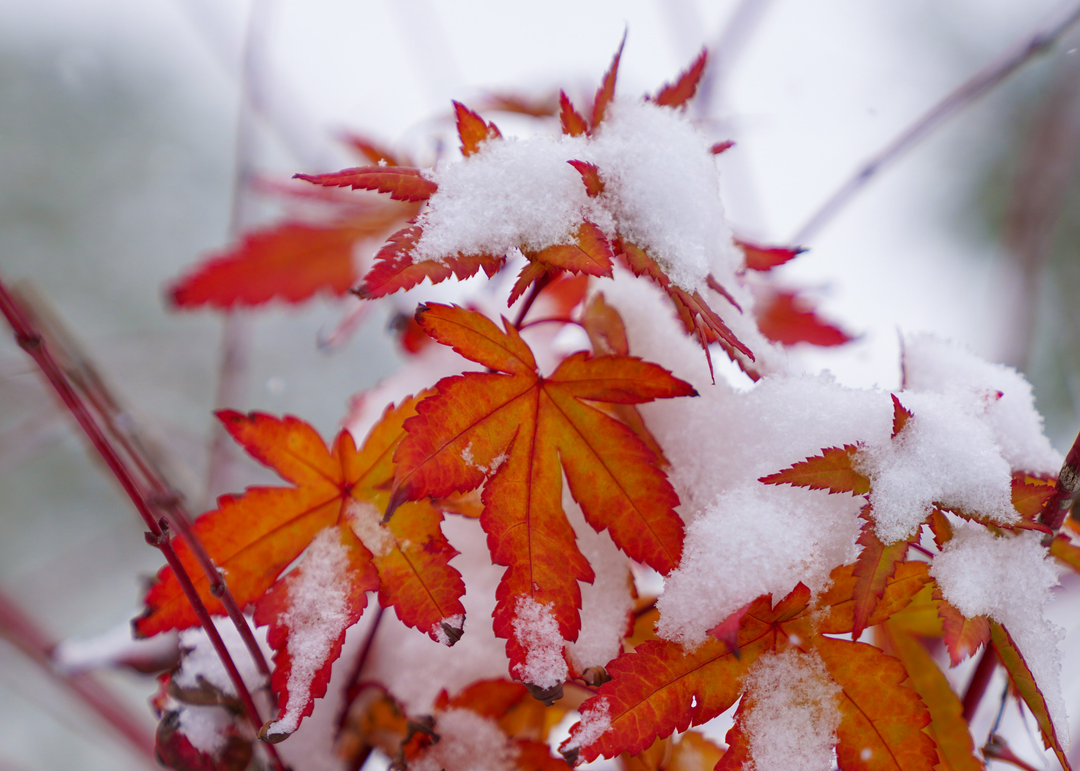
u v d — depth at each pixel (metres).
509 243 0.47
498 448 0.47
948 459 0.47
